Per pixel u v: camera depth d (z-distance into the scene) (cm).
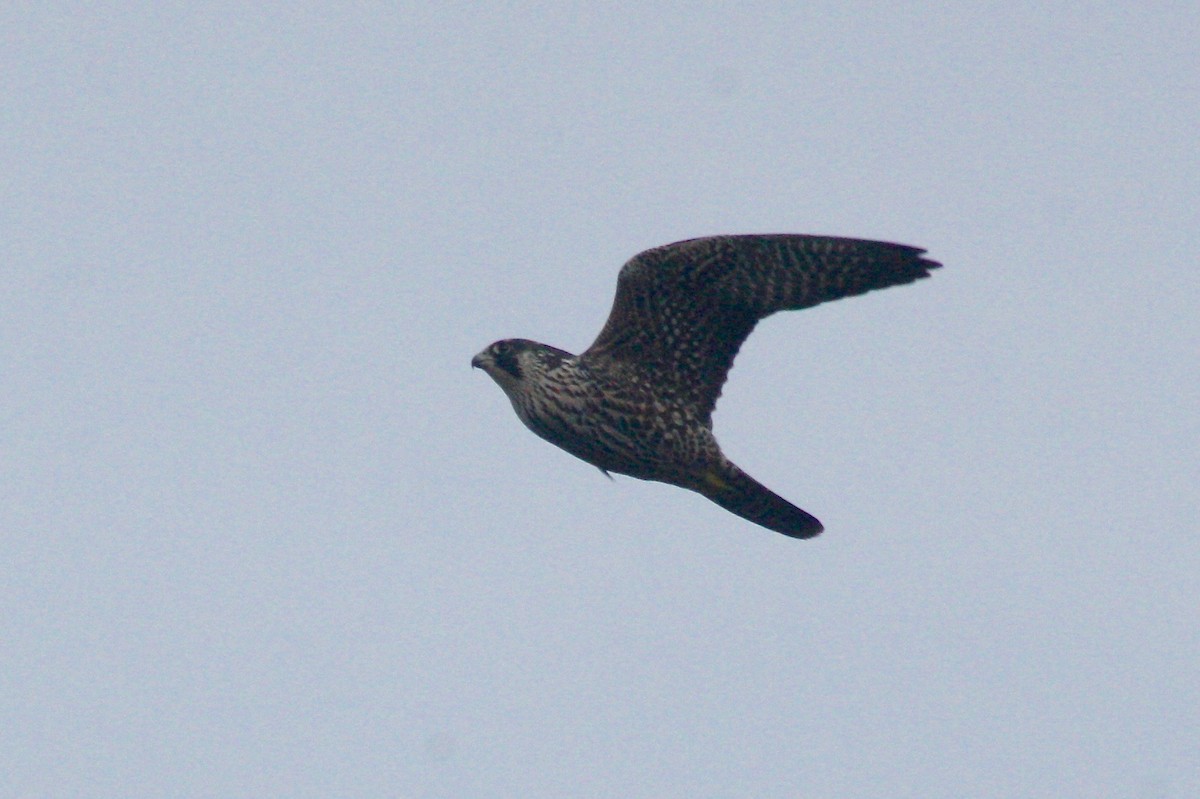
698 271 1755
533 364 1770
